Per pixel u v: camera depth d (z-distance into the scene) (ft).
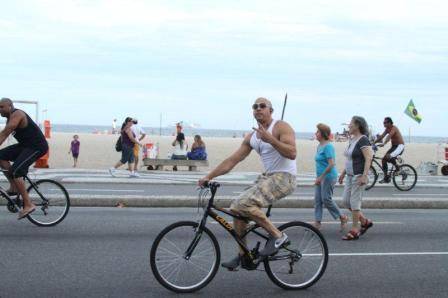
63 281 23.61
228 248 29.99
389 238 34.09
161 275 22.38
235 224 22.91
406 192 59.77
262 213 22.44
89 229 34.73
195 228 22.70
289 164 22.77
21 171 33.42
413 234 35.55
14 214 39.52
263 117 22.70
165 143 214.48
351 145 33.53
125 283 23.54
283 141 22.26
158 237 22.29
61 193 35.83
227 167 23.03
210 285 23.67
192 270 22.72
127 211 42.78
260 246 24.23
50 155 123.85
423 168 88.48
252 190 22.59
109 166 99.35
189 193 53.98
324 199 35.60
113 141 224.33
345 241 33.06
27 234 32.78
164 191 55.62
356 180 33.30
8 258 27.17
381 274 25.76
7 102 33.12
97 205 44.96
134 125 67.51
